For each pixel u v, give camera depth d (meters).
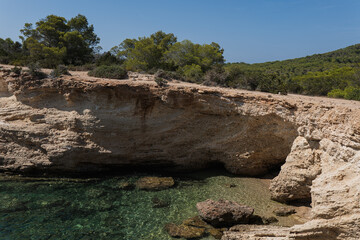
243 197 18.42
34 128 20.98
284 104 18.36
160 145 22.31
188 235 13.82
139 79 26.52
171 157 22.64
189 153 22.83
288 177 17.03
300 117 17.11
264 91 27.62
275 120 19.22
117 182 20.55
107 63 35.81
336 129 13.47
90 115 20.80
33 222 14.68
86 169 21.52
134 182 20.56
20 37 41.66
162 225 14.85
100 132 21.02
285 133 19.17
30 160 21.05
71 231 14.01
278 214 16.16
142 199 17.81
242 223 15.08
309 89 34.72
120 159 21.89
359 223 10.12
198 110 21.73
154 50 40.28
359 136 11.62
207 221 15.11
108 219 15.26
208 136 22.44
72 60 38.88
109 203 17.12
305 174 16.17
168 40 49.75
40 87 20.95
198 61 41.06
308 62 76.44
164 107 21.44
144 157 22.22
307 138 16.23
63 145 20.67
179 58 42.75
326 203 11.41
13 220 14.77
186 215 15.94
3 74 21.73
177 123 21.97
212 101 21.12
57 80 20.84
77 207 16.50
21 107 21.47
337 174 11.86
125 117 21.17
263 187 20.17
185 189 19.55
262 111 19.42
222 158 22.77
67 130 20.98
